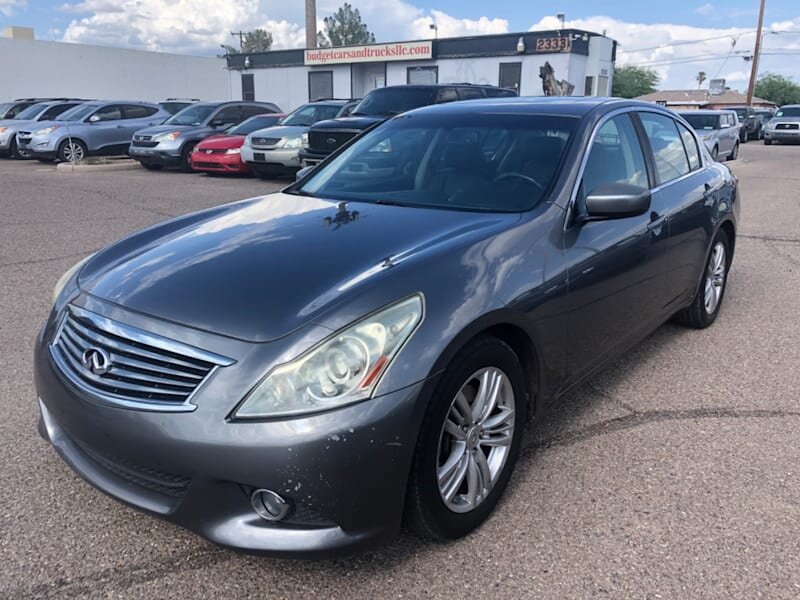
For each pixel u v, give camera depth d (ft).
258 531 7.12
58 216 30.40
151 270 8.73
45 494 9.37
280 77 112.47
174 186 41.88
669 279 13.41
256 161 43.80
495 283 8.46
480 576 7.91
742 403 12.50
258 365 6.99
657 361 14.52
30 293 18.51
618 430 11.44
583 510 9.18
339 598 7.57
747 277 21.52
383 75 101.14
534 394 9.59
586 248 10.19
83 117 58.03
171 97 119.85
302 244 9.07
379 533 7.32
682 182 14.20
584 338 10.44
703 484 9.81
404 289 7.66
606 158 11.67
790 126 97.60
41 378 8.45
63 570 7.94
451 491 8.13
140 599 7.52
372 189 11.82
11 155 65.21
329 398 6.90
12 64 99.96
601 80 89.25
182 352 7.25
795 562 8.16
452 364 7.78
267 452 6.77
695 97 242.99
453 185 11.09
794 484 9.82
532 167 10.85
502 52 88.07
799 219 32.35
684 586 7.75
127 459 7.39
